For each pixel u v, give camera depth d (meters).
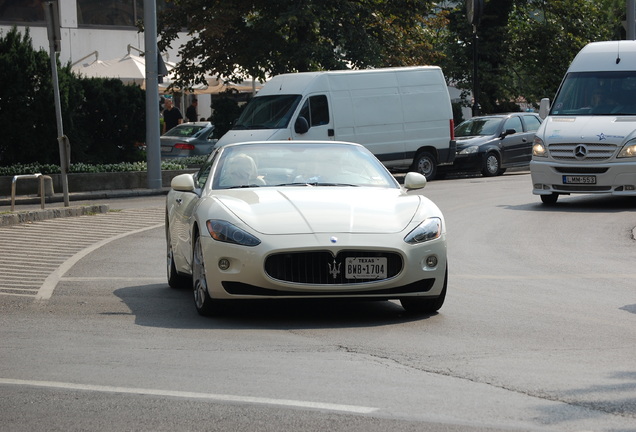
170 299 16.50
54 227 28.52
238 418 8.98
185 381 10.43
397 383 10.27
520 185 41.19
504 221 28.34
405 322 14.13
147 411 9.27
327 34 53.22
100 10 72.12
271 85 43.53
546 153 31.56
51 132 42.72
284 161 16.33
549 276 18.94
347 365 11.17
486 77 68.94
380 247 13.82
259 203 14.63
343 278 13.80
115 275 19.47
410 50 56.53
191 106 63.12
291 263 13.77
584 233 25.61
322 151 16.70
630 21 49.25
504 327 13.68
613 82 32.66
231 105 52.16
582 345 12.35
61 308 15.57
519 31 73.81
